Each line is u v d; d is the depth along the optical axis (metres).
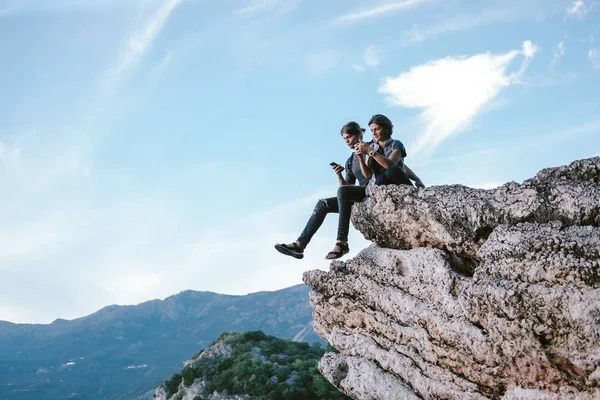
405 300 7.46
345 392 7.96
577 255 6.04
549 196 6.57
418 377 7.22
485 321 6.61
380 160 8.20
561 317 6.01
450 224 7.37
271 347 101.38
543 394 6.32
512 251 6.45
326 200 8.88
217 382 87.00
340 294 8.16
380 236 8.40
